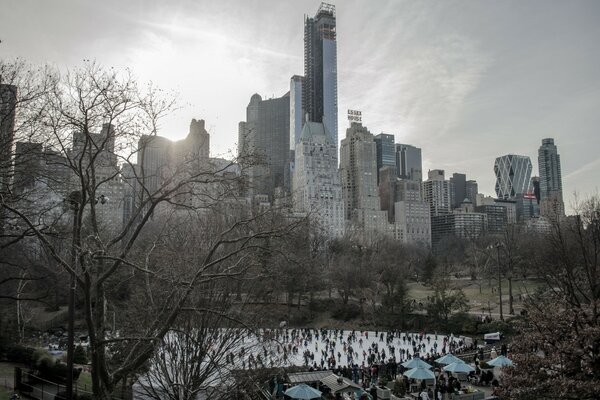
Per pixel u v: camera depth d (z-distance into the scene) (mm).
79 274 16609
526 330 25609
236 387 19016
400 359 59562
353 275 92750
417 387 38688
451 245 176625
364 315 92875
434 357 50750
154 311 19719
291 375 37281
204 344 19812
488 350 55625
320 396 29922
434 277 107938
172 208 24047
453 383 36375
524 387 21188
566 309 23172
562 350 21125
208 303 20562
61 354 40375
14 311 46125
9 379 29156
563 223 62344
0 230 24250
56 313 63156
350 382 35281
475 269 123375
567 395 19984
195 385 17891
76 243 17078
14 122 22344
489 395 36125
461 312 79500
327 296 108062
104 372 16953
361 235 161500
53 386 27547
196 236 23281
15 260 32094
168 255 21906
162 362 19750
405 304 87500
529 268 98938
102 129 19594
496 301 94875
